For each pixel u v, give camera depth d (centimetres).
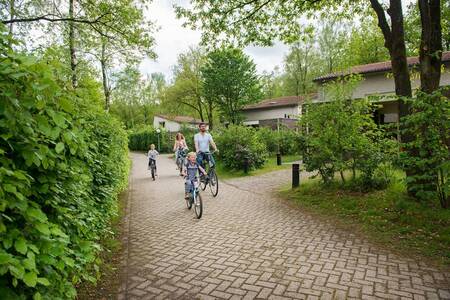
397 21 679
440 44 636
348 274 402
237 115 3819
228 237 563
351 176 862
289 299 345
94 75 1542
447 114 522
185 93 4228
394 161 652
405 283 375
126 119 5762
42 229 181
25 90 186
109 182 608
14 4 967
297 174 955
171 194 1043
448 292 354
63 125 201
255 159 1540
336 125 787
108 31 1191
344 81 834
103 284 388
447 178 509
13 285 169
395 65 691
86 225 315
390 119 1870
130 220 713
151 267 440
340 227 598
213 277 404
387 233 545
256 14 1063
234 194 980
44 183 228
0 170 154
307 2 1025
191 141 2577
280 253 479
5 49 184
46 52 257
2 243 170
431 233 520
